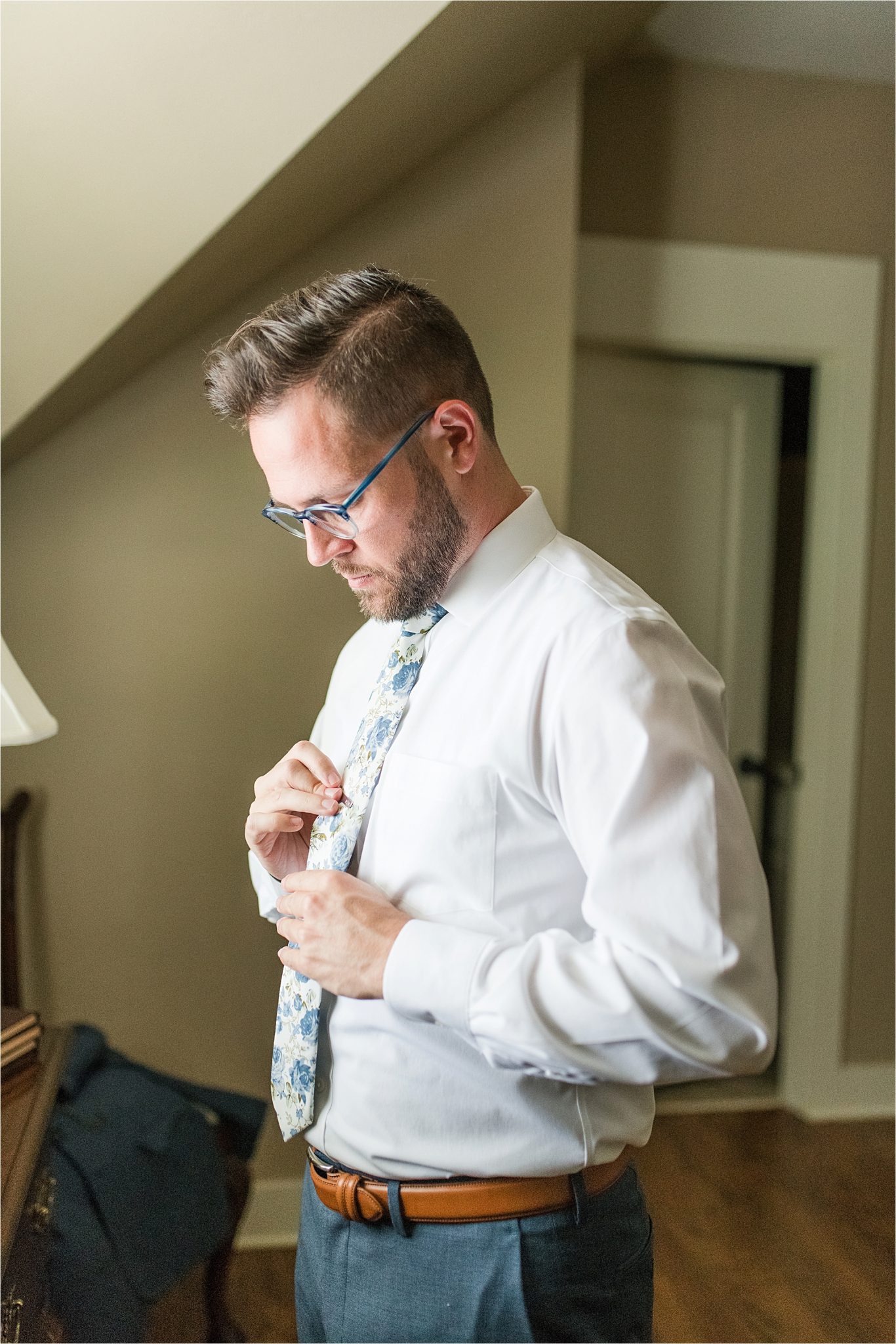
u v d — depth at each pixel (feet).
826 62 8.71
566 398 7.72
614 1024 2.69
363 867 3.40
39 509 7.57
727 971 2.66
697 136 8.84
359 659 4.09
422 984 2.92
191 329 7.45
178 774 7.82
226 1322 6.44
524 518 3.43
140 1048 7.90
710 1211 8.09
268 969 7.98
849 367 9.23
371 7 5.77
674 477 9.70
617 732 2.89
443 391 3.27
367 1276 3.38
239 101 5.95
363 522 3.18
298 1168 7.97
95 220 6.18
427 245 7.54
